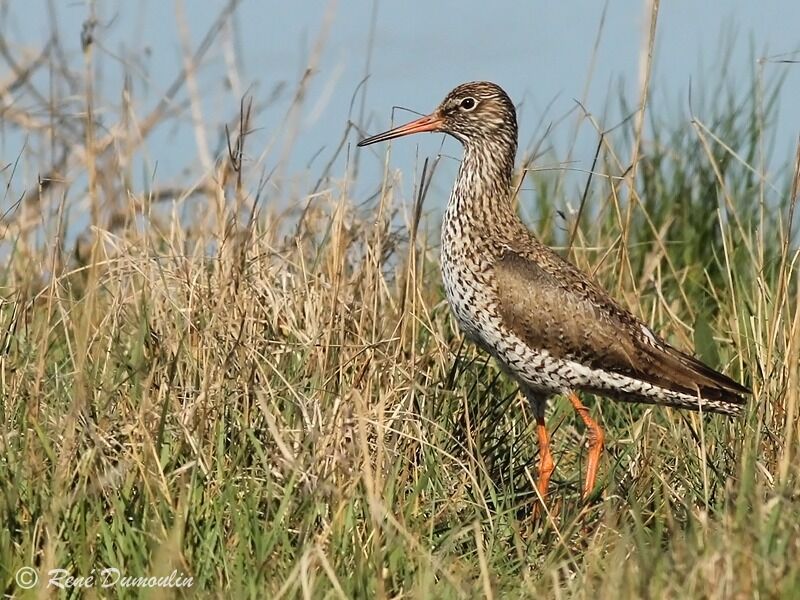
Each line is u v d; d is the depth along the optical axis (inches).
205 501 396.8
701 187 628.1
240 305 474.0
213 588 372.8
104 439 410.0
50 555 357.7
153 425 423.2
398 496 419.2
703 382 469.4
